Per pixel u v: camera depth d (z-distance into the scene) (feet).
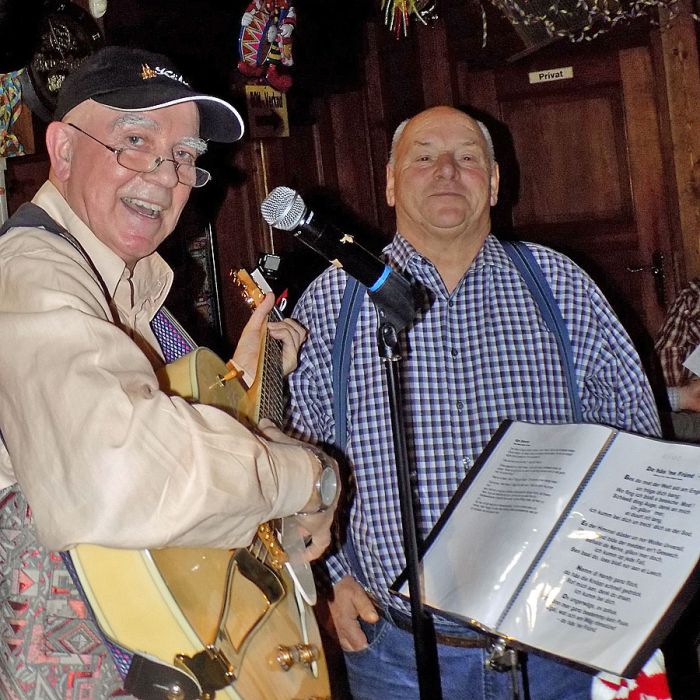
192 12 9.82
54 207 4.45
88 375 3.55
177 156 4.62
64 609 4.05
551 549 4.72
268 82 10.73
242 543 3.94
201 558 4.03
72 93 4.48
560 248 14.67
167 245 9.62
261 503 3.88
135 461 3.50
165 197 4.53
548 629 4.46
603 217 14.49
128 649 3.78
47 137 4.55
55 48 6.64
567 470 4.98
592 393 6.48
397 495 6.09
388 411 6.18
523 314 6.35
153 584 3.69
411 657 6.09
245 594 4.23
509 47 13.99
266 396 5.09
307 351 6.40
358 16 13.28
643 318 14.52
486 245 6.54
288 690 4.28
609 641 4.27
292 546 4.72
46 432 3.53
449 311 6.34
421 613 4.60
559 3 11.16
